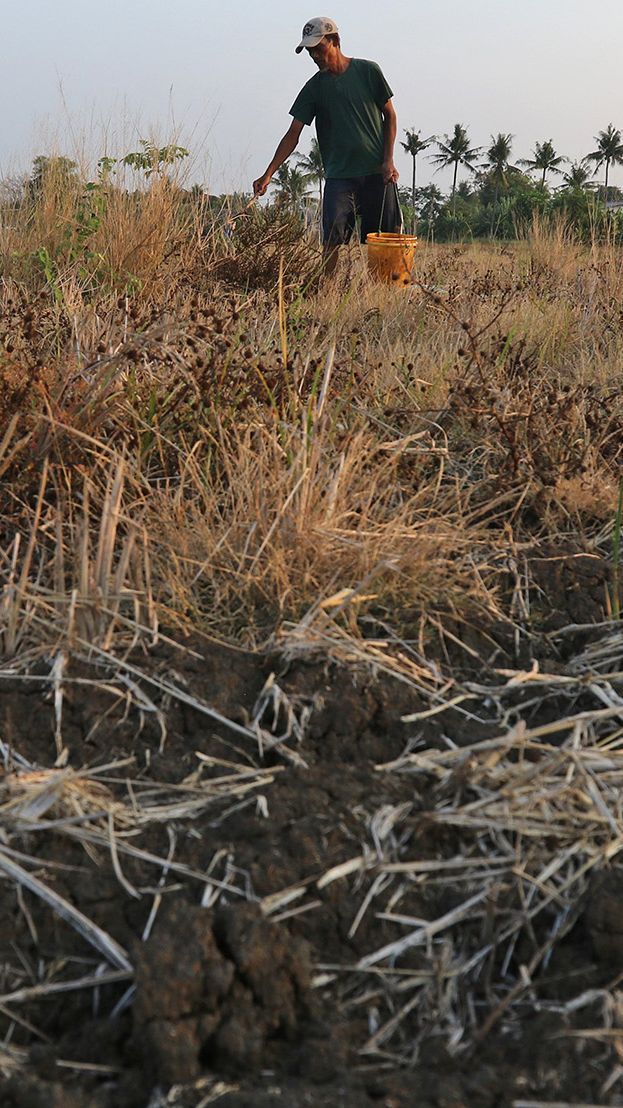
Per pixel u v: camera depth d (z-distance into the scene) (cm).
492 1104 152
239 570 262
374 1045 163
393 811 200
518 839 194
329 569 265
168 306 438
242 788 205
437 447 345
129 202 660
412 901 186
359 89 796
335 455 305
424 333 495
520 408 350
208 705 227
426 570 270
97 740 217
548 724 232
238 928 169
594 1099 152
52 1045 160
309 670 235
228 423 322
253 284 660
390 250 724
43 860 186
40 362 314
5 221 672
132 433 314
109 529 246
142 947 165
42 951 173
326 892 184
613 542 307
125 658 235
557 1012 166
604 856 192
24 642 242
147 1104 152
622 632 263
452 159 7956
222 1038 157
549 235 853
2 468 283
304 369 354
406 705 232
